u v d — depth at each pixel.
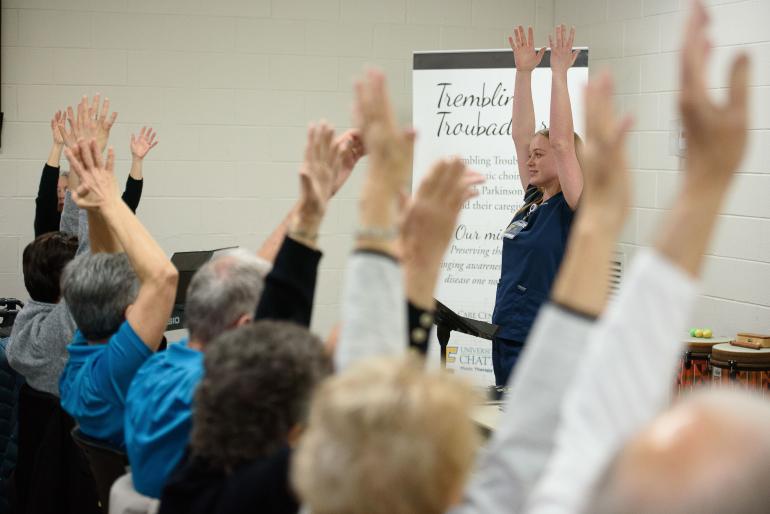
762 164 4.58
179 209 5.82
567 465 0.72
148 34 5.70
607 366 0.73
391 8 6.06
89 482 2.85
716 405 0.50
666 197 5.23
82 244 3.09
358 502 0.88
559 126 3.59
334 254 6.11
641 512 0.47
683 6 5.11
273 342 1.47
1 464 3.29
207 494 1.44
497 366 3.94
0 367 3.29
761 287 4.59
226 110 5.84
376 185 1.08
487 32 6.23
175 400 1.83
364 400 0.91
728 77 0.70
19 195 5.58
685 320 0.72
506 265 3.94
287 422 1.44
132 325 2.10
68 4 5.58
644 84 5.42
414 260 1.19
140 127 5.73
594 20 5.87
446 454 0.90
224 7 5.79
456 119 5.66
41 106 5.58
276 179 5.95
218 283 1.93
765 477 0.45
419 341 1.17
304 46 5.94
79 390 2.21
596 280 0.85
